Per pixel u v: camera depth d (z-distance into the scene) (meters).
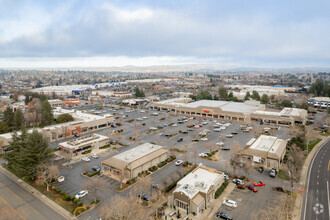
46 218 55.12
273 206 59.78
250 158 87.19
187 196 57.53
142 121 157.88
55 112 162.38
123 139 117.81
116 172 77.25
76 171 80.62
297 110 167.00
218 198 64.00
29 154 71.44
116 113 186.50
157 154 87.38
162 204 61.06
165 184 71.69
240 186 68.94
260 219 54.59
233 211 58.00
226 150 101.25
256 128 136.62
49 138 113.06
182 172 79.50
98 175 77.88
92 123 135.50
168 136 121.69
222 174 71.38
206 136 122.62
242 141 114.00
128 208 55.28
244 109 172.38
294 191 66.88
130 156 82.75
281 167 83.69
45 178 66.94
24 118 142.62
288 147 97.88
